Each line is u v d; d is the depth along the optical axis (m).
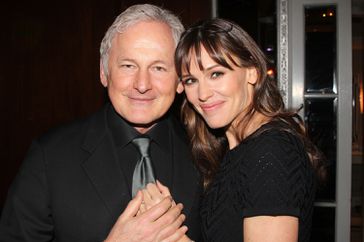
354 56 3.93
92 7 2.71
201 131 1.54
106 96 2.70
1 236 1.34
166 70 1.37
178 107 1.76
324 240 2.70
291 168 1.12
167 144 1.53
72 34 2.72
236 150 1.28
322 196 2.71
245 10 2.75
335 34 2.67
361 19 3.09
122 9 2.69
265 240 1.07
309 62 2.72
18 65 2.73
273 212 1.07
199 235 1.46
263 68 1.31
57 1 2.72
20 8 2.72
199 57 1.25
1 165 2.75
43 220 1.38
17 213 1.35
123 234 1.24
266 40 2.75
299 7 2.67
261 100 1.31
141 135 1.47
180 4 2.69
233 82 1.28
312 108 2.71
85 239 1.35
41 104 2.74
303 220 1.14
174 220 1.28
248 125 1.32
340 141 2.66
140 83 1.33
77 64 2.72
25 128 2.74
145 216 1.25
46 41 2.73
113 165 1.43
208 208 1.32
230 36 1.25
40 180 1.37
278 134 1.19
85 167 1.40
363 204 3.34
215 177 1.35
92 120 1.53
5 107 2.74
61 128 1.51
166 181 1.47
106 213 1.37
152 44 1.33
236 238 1.21
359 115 3.95
